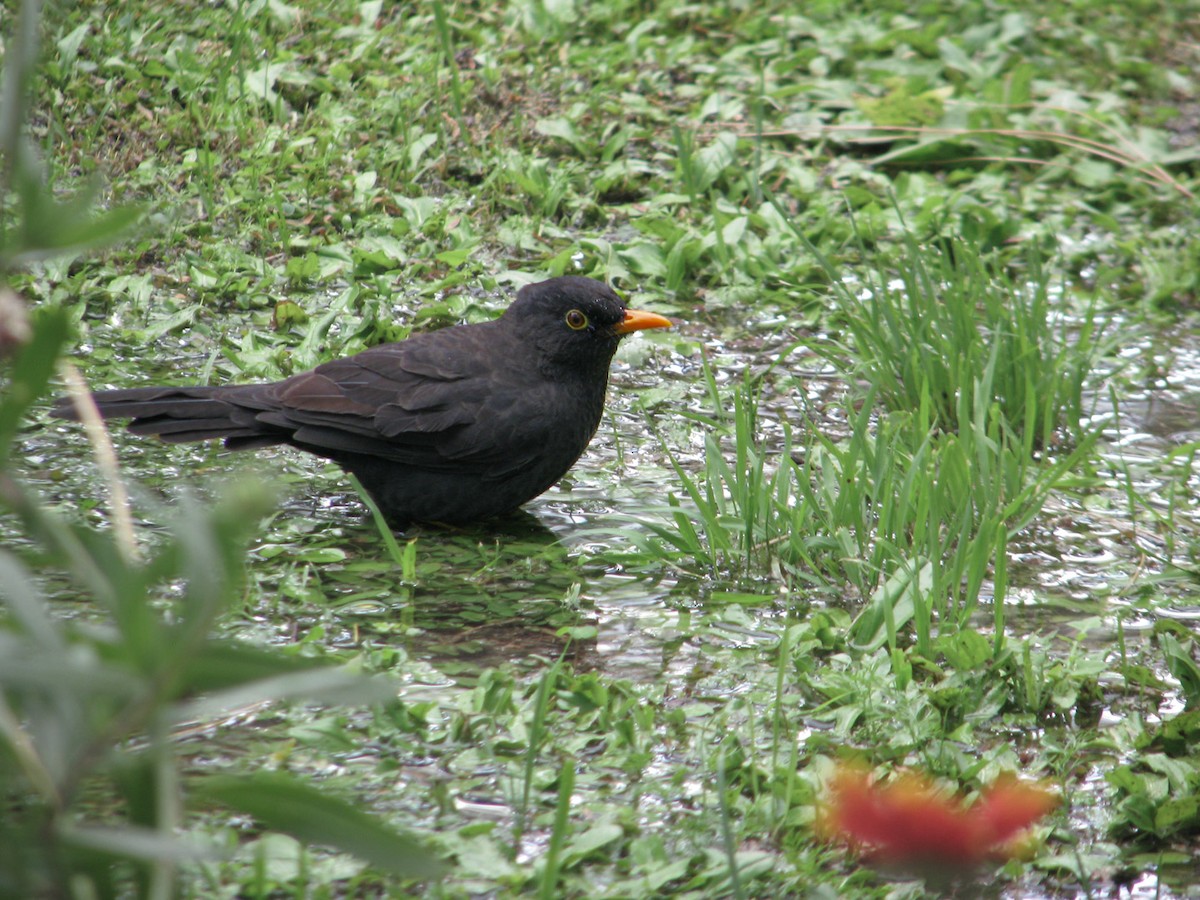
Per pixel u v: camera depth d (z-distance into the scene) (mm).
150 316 12922
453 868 6277
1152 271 14945
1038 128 17625
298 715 7504
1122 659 8227
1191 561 10039
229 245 13805
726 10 19922
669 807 6934
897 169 17188
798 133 17141
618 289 14234
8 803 6344
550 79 17312
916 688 7961
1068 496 10938
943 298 12852
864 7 20891
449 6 18578
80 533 3996
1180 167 17453
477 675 8102
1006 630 8977
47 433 10836
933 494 9125
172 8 17219
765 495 9672
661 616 8969
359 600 8930
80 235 3840
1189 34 21047
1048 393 11148
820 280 14570
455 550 9805
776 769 7137
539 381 10031
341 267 13789
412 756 7207
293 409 9922
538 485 10164
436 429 9758
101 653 3883
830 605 9188
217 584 3625
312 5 17844
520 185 15211
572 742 7379
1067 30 20328
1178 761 7367
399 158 15234
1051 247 15414
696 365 12992
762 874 6395
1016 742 7754
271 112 15859
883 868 6516
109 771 4594
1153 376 13242
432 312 12977
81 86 15109
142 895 4398
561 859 6316
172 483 10289
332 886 6152
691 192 15328
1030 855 6730
